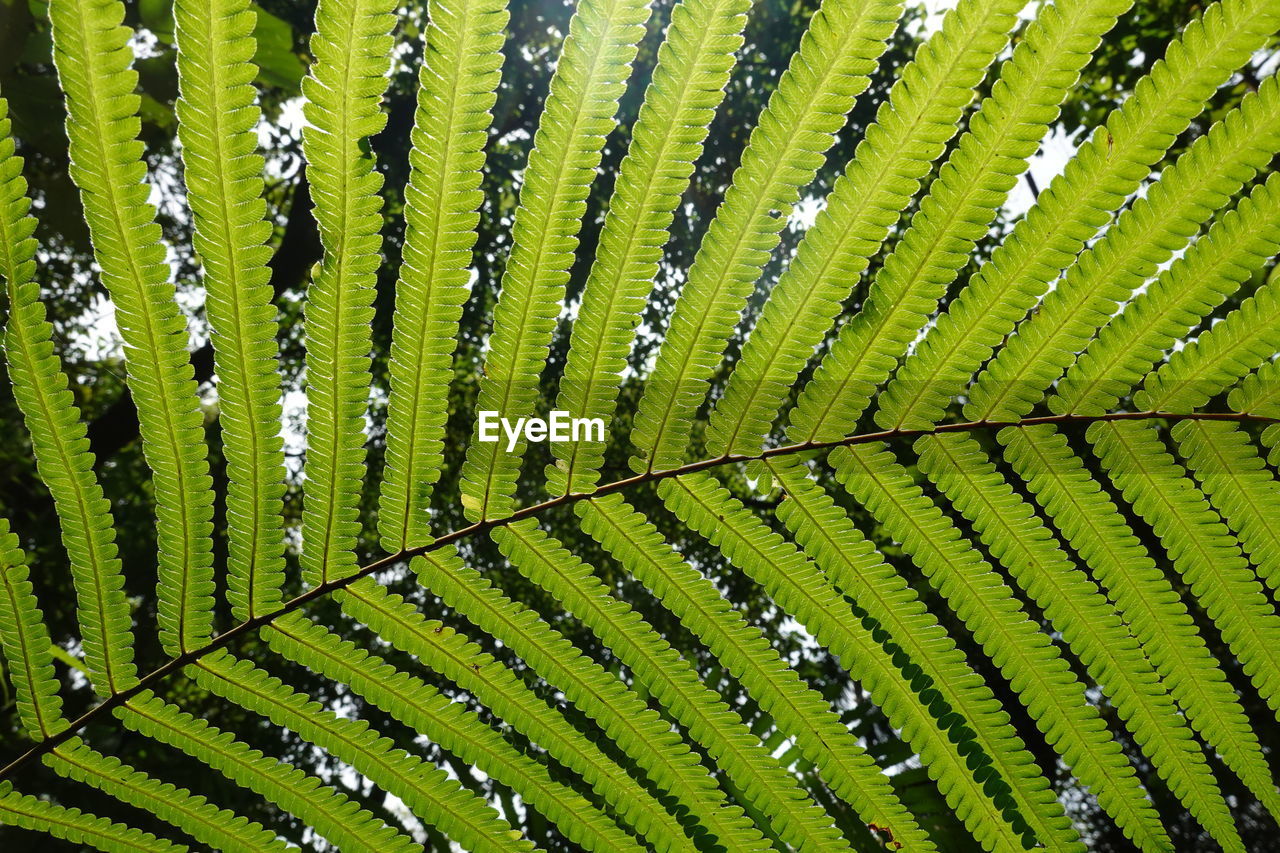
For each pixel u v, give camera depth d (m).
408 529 0.30
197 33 0.25
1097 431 0.28
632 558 0.31
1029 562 0.29
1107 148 0.26
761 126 0.27
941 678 0.30
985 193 0.27
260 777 0.32
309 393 0.29
